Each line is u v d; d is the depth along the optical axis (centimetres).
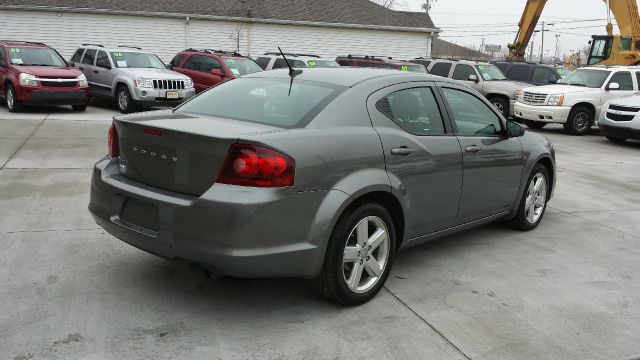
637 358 333
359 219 367
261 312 366
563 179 891
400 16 2983
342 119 373
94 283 398
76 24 2445
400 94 421
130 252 461
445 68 1850
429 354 324
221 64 1571
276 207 321
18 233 495
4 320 338
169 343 321
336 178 351
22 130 1080
